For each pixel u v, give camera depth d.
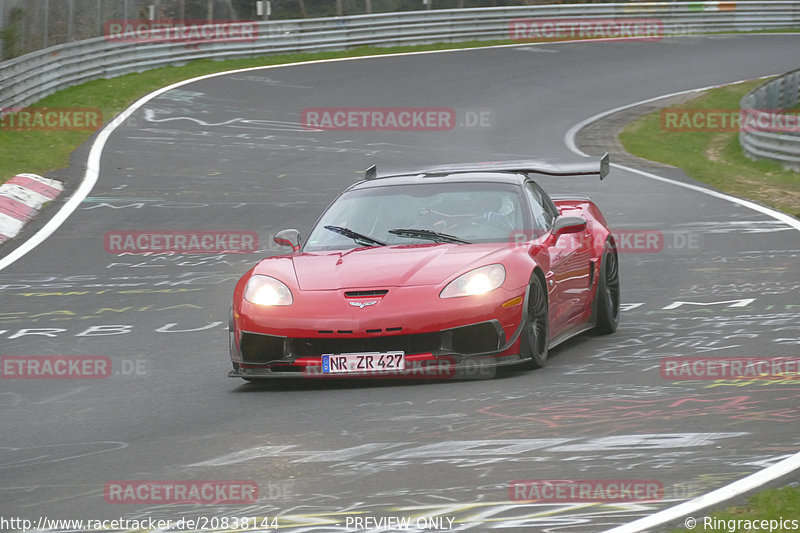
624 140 86.00
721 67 128.50
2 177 59.81
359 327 23.59
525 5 149.88
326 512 15.23
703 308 32.34
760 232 46.69
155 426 21.27
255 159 71.62
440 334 23.73
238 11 132.50
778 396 20.86
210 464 18.06
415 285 24.06
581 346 28.09
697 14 157.62
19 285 40.41
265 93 99.81
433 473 16.88
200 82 102.50
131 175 64.62
